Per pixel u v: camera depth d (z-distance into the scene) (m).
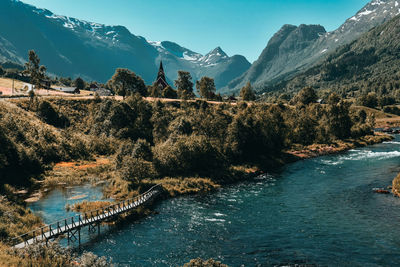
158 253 32.66
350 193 52.16
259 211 45.34
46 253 25.39
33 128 84.81
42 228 33.50
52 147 80.00
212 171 68.12
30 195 52.78
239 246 33.88
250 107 129.25
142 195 50.91
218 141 79.94
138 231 38.88
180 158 67.25
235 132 82.12
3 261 22.56
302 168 76.50
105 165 74.50
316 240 34.72
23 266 22.66
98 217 40.22
